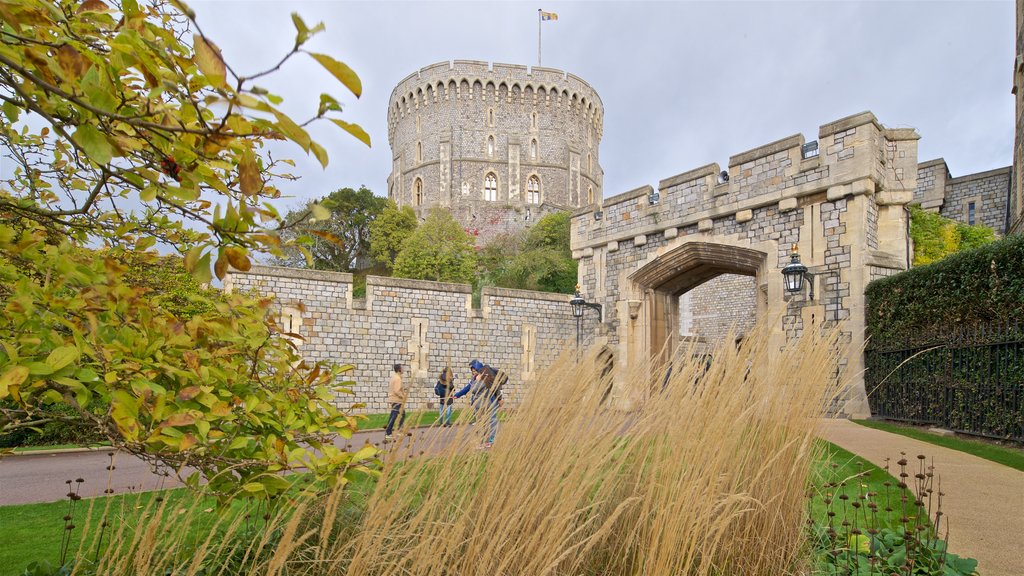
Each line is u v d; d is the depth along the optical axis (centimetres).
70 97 115
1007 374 640
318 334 1334
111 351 160
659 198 1366
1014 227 1434
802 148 1107
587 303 1486
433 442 195
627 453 207
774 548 252
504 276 2961
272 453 186
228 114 102
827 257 1054
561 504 174
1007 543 325
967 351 716
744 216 1184
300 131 104
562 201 4788
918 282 830
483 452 201
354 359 1368
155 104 135
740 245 1193
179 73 121
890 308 912
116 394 155
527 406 196
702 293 2841
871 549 275
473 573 173
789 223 1119
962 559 281
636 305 1418
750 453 250
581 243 1567
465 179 4625
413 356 1426
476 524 174
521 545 172
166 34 124
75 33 127
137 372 165
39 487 595
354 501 240
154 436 158
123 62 117
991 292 663
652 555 184
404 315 1429
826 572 272
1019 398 623
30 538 369
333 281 1357
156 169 152
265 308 217
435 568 169
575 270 2795
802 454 261
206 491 194
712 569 222
